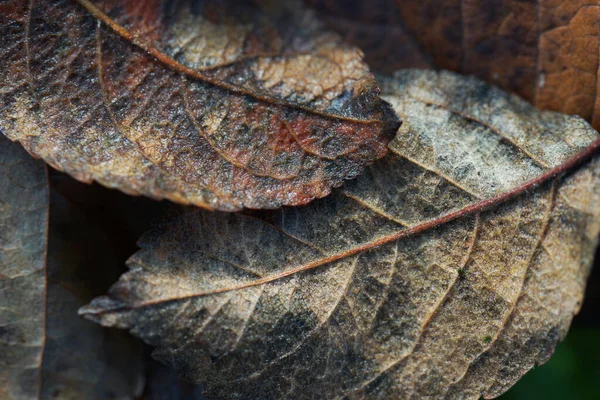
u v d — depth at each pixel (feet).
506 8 0.41
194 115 0.39
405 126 0.40
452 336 0.40
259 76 0.40
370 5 0.43
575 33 0.40
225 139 0.39
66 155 0.39
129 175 0.39
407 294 0.39
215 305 0.39
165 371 0.43
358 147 0.39
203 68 0.39
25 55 0.38
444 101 0.41
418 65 0.42
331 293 0.39
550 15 0.40
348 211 0.39
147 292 0.39
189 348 0.39
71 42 0.39
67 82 0.38
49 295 0.41
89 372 0.42
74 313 0.41
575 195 0.40
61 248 0.41
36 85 0.38
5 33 0.38
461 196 0.40
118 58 0.39
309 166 0.39
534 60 0.41
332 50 0.41
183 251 0.39
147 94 0.39
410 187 0.39
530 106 0.41
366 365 0.40
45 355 0.41
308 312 0.39
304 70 0.40
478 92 0.41
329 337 0.39
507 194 0.40
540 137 0.40
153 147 0.38
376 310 0.39
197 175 0.39
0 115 0.38
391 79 0.42
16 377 0.41
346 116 0.39
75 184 0.42
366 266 0.39
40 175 0.41
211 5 0.40
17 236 0.41
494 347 0.40
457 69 0.42
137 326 0.39
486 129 0.40
